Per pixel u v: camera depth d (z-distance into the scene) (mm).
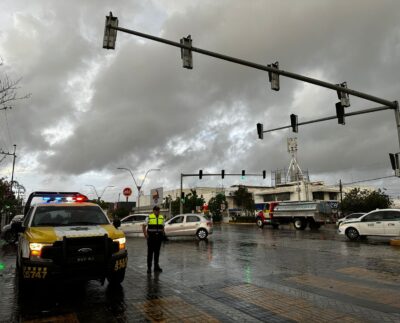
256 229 34906
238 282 8117
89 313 5848
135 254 13992
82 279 6512
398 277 8461
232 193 75938
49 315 5781
